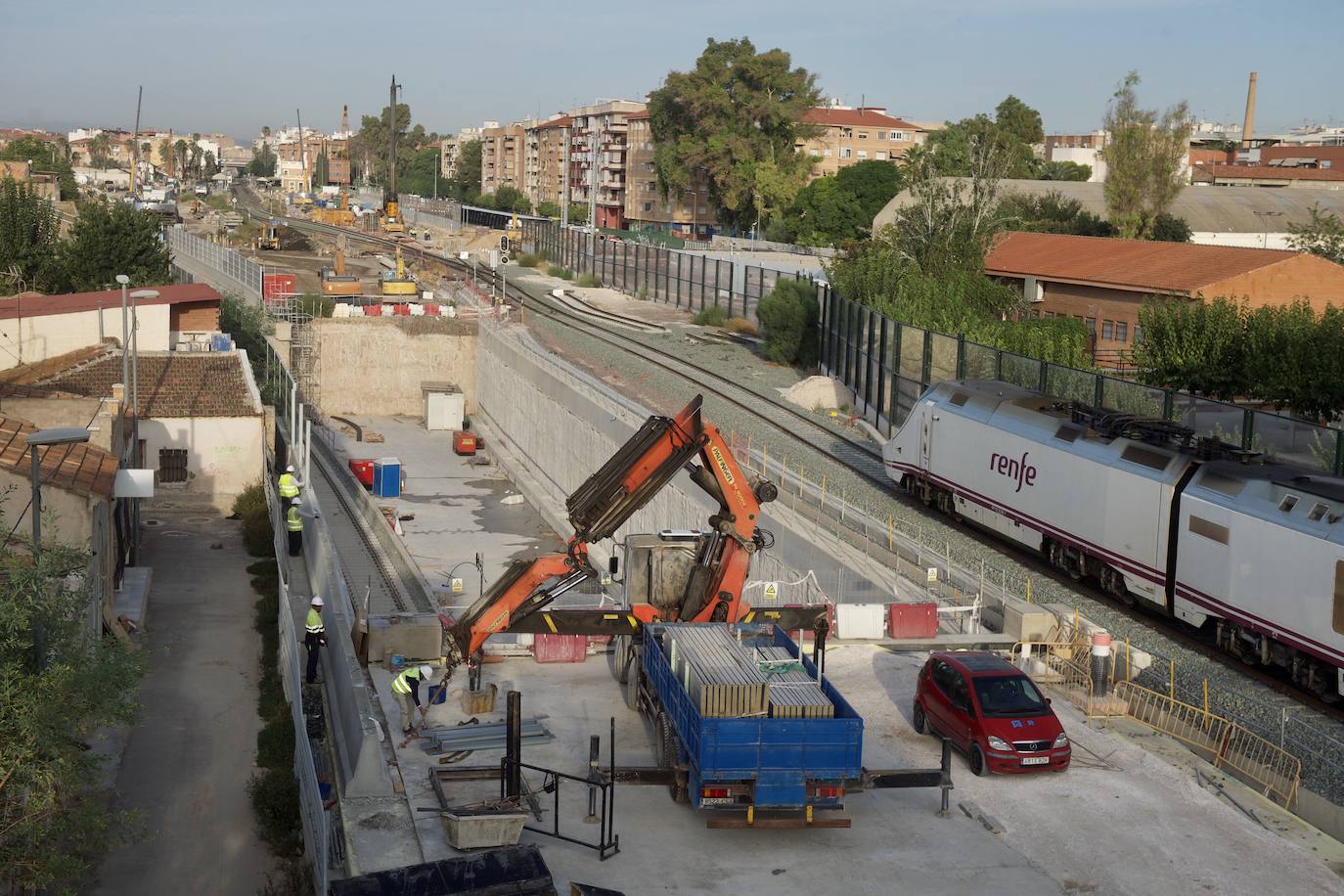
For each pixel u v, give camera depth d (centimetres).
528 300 9650
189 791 2319
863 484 4088
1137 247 6719
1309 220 9131
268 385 6169
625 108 17350
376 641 2358
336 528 5000
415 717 2044
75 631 1870
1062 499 2958
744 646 1981
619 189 17462
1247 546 2338
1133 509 2694
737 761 1673
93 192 16812
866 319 5384
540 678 2306
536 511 5675
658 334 7975
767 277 7750
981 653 2103
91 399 3666
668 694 1881
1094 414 2975
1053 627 2541
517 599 2173
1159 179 8431
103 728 2548
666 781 1759
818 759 1686
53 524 2655
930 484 3684
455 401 7338
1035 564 3197
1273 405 4378
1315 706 2217
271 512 4288
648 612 2236
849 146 15662
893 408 4866
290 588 3238
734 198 13112
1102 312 6394
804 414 5328
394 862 1616
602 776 1723
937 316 5347
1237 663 2452
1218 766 2011
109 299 5822
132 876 2012
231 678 2920
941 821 1777
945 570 3009
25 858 1636
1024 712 1934
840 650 2489
